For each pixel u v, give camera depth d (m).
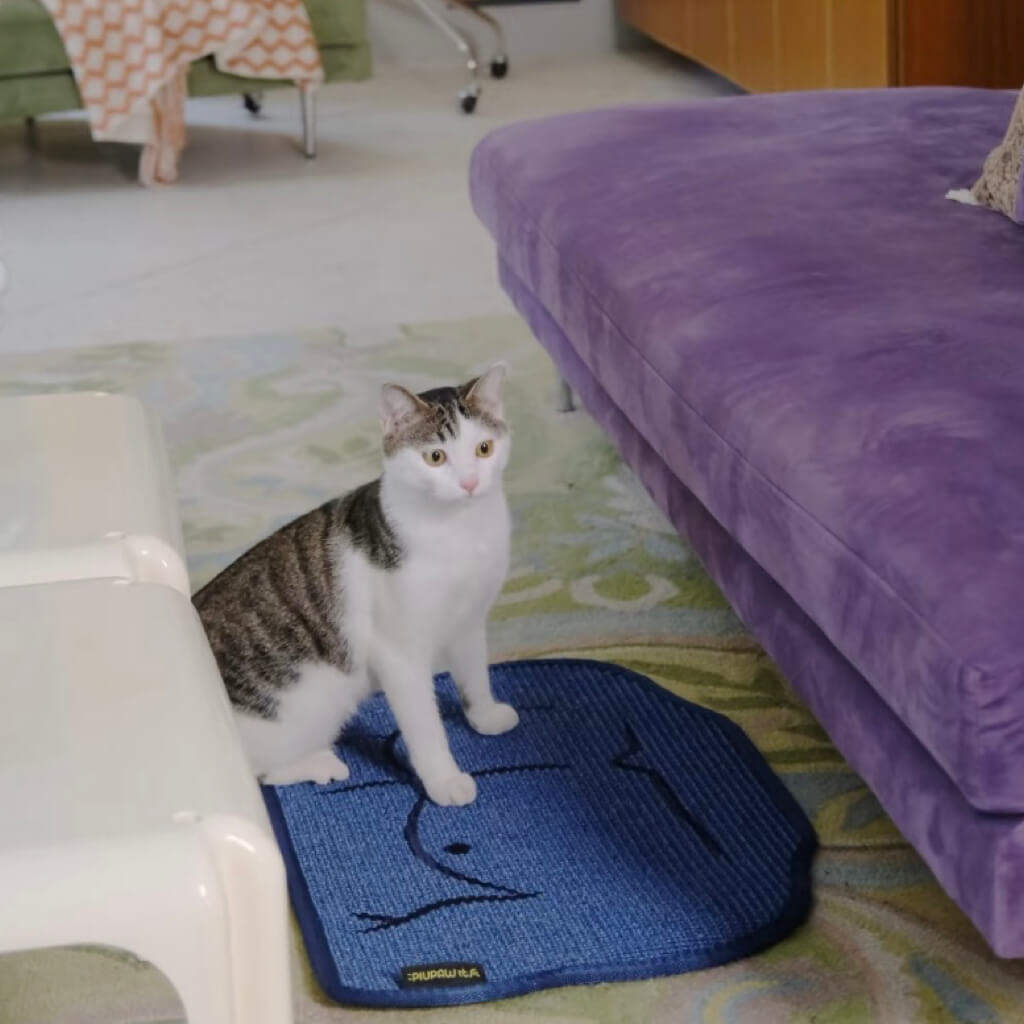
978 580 1.05
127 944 0.67
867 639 1.14
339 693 1.58
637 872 1.46
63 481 1.07
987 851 1.06
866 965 1.33
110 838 0.69
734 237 1.75
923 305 1.51
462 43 5.11
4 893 0.66
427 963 1.34
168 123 4.16
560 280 1.96
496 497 1.54
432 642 1.56
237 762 0.75
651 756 1.65
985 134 2.15
